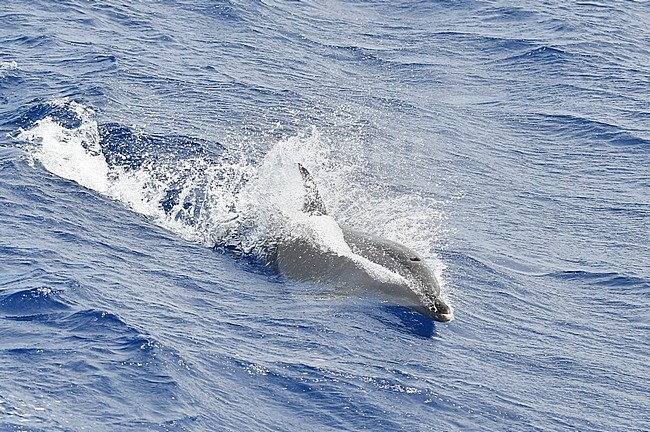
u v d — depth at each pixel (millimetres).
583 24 58188
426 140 42281
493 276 30844
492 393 24281
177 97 43250
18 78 43344
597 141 43281
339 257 28891
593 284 30953
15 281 26281
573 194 38031
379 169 38750
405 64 51719
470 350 26188
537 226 35125
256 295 27719
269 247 30500
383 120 44062
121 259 28812
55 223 30469
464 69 51688
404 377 24219
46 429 20375
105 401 21578
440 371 24812
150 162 36188
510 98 48188
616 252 33344
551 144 43031
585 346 27328
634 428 23719
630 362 26734
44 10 52906
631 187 38906
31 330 24000
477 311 28484
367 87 48156
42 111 39562
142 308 25812
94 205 32281
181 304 26578
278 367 23922
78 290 26047
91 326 24359
